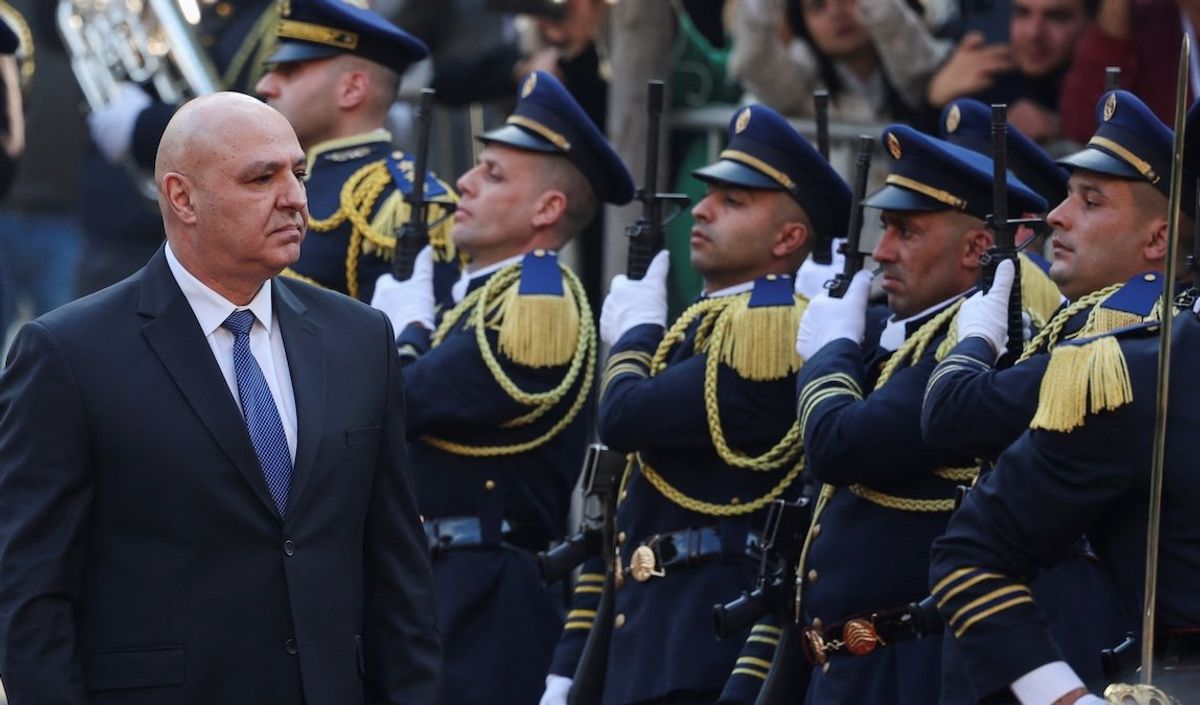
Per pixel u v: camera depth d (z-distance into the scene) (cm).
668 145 2330
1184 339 1249
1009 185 1614
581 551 1839
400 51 2091
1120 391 1230
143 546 1328
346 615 1362
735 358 1689
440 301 2006
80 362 1331
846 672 1564
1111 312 1389
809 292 1742
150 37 2536
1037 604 1364
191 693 1319
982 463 1479
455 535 1875
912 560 1545
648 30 2241
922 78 2173
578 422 1938
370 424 1388
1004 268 1499
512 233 1902
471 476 1877
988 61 2158
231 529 1331
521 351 1858
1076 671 1452
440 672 1401
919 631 1526
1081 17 2122
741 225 1739
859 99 2220
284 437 1359
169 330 1351
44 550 1311
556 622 1919
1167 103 2066
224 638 1326
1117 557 1257
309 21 2066
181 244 1364
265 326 1377
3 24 2278
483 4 2467
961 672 1396
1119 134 1411
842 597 1562
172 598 1323
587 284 2469
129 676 1316
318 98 2064
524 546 1906
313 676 1339
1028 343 1480
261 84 2092
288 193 1358
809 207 1742
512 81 2472
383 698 1388
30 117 2922
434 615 1409
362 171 2047
